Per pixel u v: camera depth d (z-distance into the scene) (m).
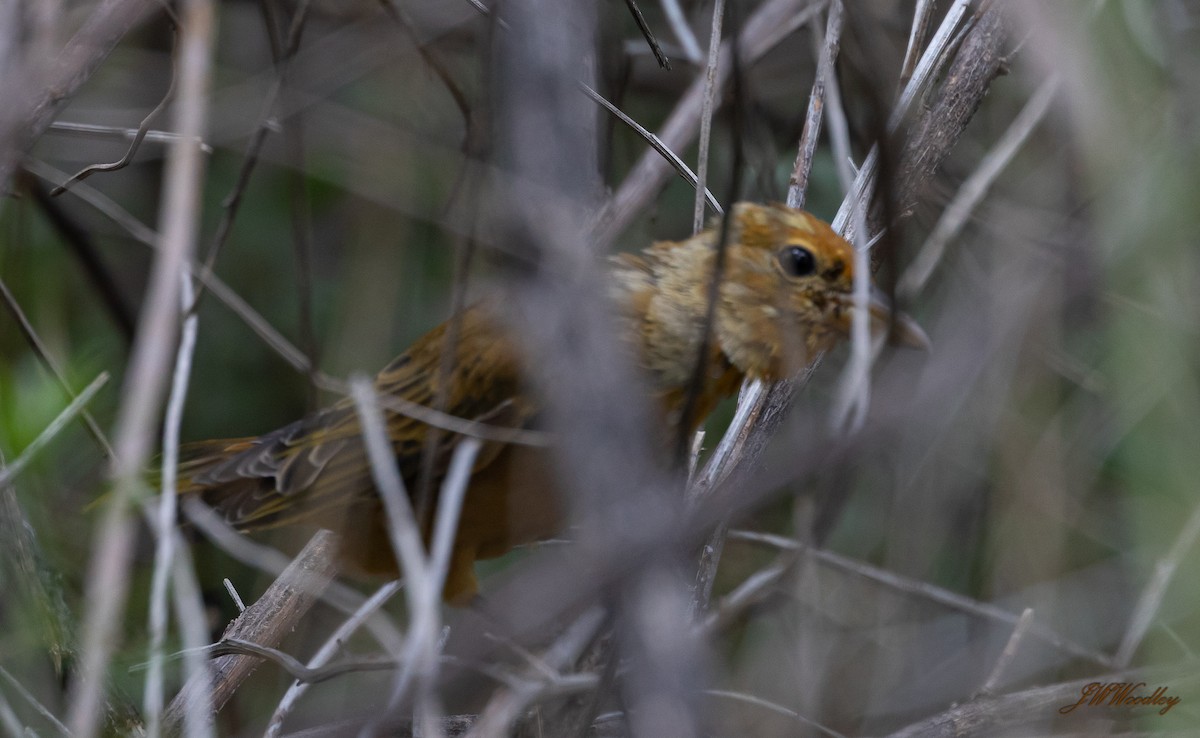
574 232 4.39
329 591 10.02
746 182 11.63
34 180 11.26
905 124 8.61
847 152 8.84
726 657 10.01
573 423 4.21
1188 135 7.05
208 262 8.75
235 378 12.93
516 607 5.34
